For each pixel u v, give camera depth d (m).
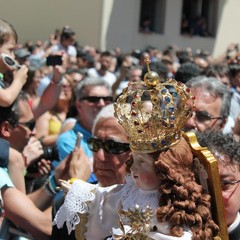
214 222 1.81
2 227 2.73
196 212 1.77
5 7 16.48
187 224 1.77
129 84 1.91
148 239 1.80
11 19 16.55
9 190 2.63
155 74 1.85
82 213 2.02
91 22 17.19
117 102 1.91
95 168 2.76
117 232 1.85
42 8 16.83
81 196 2.02
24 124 3.16
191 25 20.05
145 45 18.62
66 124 4.77
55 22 16.95
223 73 6.18
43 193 2.87
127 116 1.86
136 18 18.22
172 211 1.77
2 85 3.20
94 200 2.02
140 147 1.82
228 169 2.21
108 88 4.29
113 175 2.72
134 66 7.26
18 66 3.19
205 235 1.76
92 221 2.01
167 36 19.34
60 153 3.99
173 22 19.50
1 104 3.02
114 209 1.96
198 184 1.82
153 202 1.83
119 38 17.77
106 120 2.71
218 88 3.36
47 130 5.14
